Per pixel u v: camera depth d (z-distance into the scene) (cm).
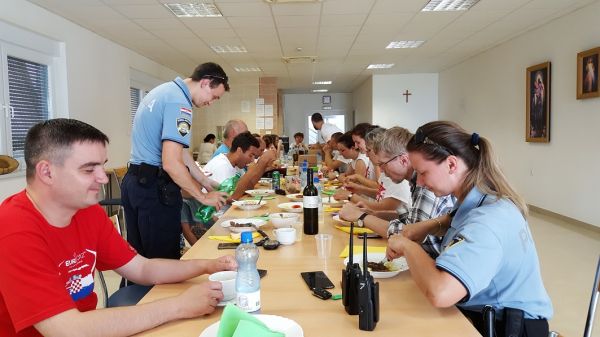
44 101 525
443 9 540
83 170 105
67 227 116
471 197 125
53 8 500
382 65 970
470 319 126
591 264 386
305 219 204
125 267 137
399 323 105
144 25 582
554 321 271
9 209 104
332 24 596
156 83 896
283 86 1360
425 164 128
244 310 109
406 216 201
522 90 686
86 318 97
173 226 225
